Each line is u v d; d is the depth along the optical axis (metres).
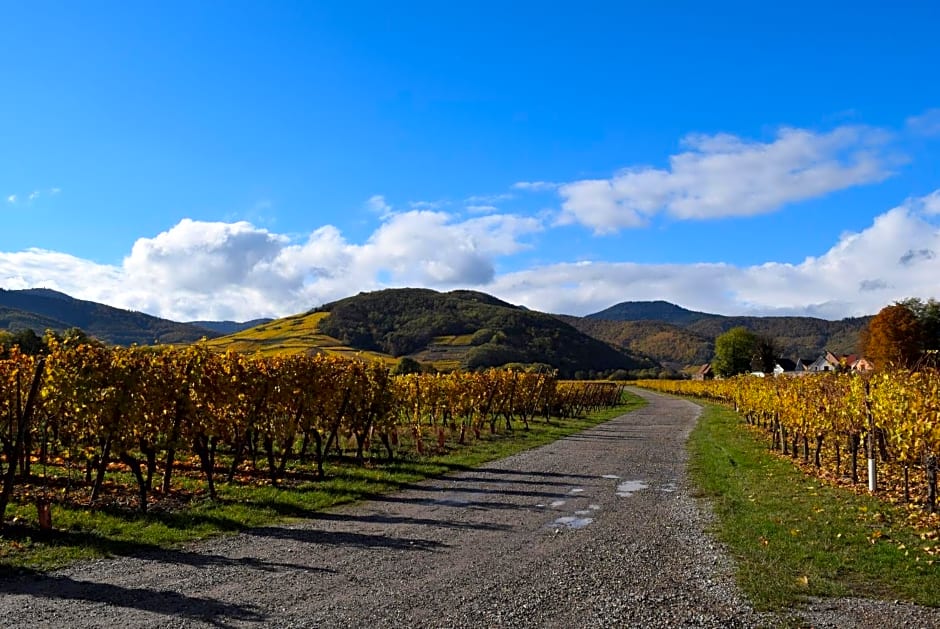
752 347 88.31
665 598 6.49
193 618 5.86
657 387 89.12
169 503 10.75
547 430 27.73
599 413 41.75
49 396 10.62
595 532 9.47
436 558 7.98
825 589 6.70
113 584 6.80
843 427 15.00
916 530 9.24
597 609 6.17
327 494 12.06
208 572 7.28
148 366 11.17
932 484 10.68
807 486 13.34
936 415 10.77
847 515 10.31
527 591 6.70
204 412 11.78
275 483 12.81
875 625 5.76
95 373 10.23
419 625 5.74
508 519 10.37
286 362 14.19
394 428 18.03
